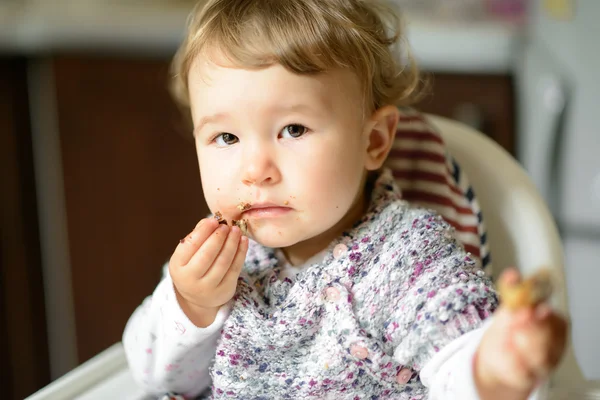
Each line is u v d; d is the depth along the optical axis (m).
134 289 1.35
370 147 0.67
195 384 0.66
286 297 0.61
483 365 0.43
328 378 0.58
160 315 0.62
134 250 1.33
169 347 0.61
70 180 1.27
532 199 0.73
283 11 0.61
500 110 1.37
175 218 1.35
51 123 1.24
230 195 0.59
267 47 0.58
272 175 0.57
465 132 0.79
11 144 1.20
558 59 1.36
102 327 1.34
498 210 0.73
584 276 1.42
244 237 0.58
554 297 0.67
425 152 0.75
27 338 1.27
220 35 0.59
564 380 0.66
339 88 0.60
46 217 1.27
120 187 1.30
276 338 0.59
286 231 0.59
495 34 1.34
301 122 0.58
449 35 1.32
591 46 1.34
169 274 0.60
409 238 0.60
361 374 0.58
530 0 1.41
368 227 0.62
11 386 1.26
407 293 0.57
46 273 1.29
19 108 1.21
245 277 0.63
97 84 1.25
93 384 0.66
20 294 1.25
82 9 1.35
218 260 0.57
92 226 1.30
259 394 0.60
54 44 1.21
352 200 0.61
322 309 0.59
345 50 0.61
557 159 1.39
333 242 0.63
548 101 1.37
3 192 1.20
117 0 1.48
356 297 0.59
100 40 1.24
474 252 0.72
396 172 0.75
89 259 1.31
